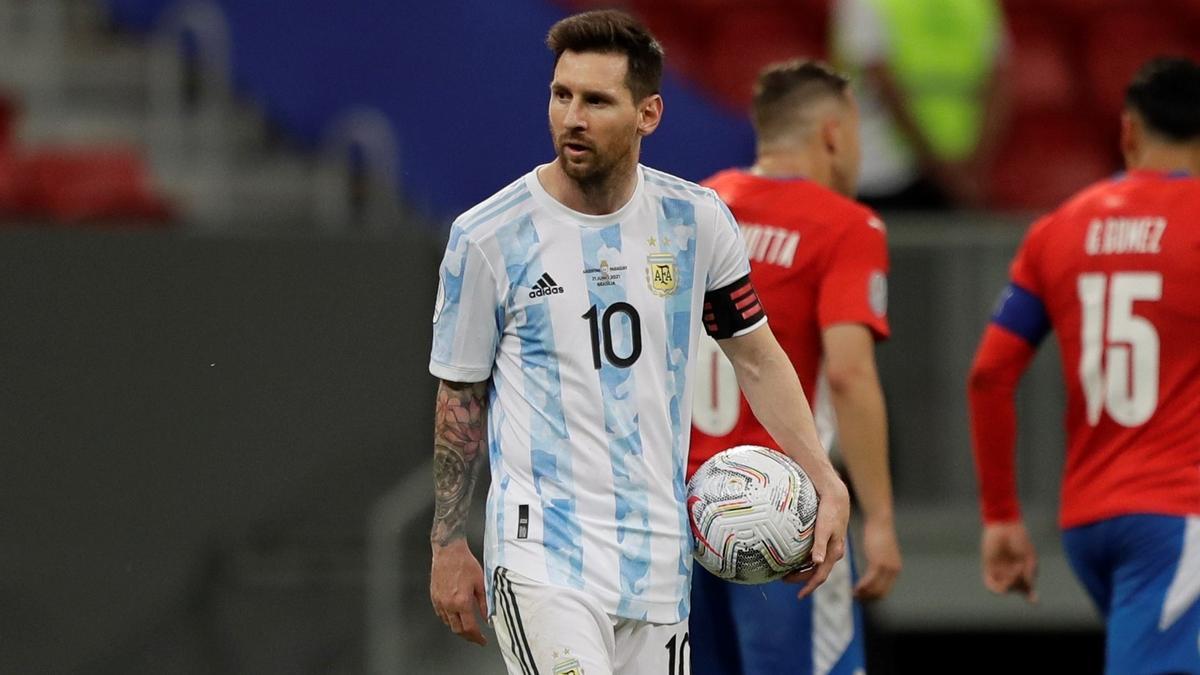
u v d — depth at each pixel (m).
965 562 26.30
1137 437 17.95
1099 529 18.17
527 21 34.16
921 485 26.34
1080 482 18.44
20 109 35.97
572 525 14.20
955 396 26.23
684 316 14.59
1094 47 42.28
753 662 18.45
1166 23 42.97
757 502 14.73
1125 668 17.95
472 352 14.49
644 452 14.36
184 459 25.25
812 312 18.34
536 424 14.30
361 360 25.45
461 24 33.78
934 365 26.25
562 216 14.33
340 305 25.44
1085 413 18.36
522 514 14.26
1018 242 26.14
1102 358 18.14
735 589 18.39
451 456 14.65
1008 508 19.70
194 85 35.75
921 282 26.28
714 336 15.20
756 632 18.36
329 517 25.44
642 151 33.25
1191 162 18.38
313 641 25.34
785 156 18.75
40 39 36.78
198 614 25.30
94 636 25.16
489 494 14.58
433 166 33.50
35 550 25.12
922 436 26.28
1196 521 17.59
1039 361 26.34
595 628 14.13
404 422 25.48
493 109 33.59
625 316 14.34
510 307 14.35
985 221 27.44
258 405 25.33
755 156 34.03
